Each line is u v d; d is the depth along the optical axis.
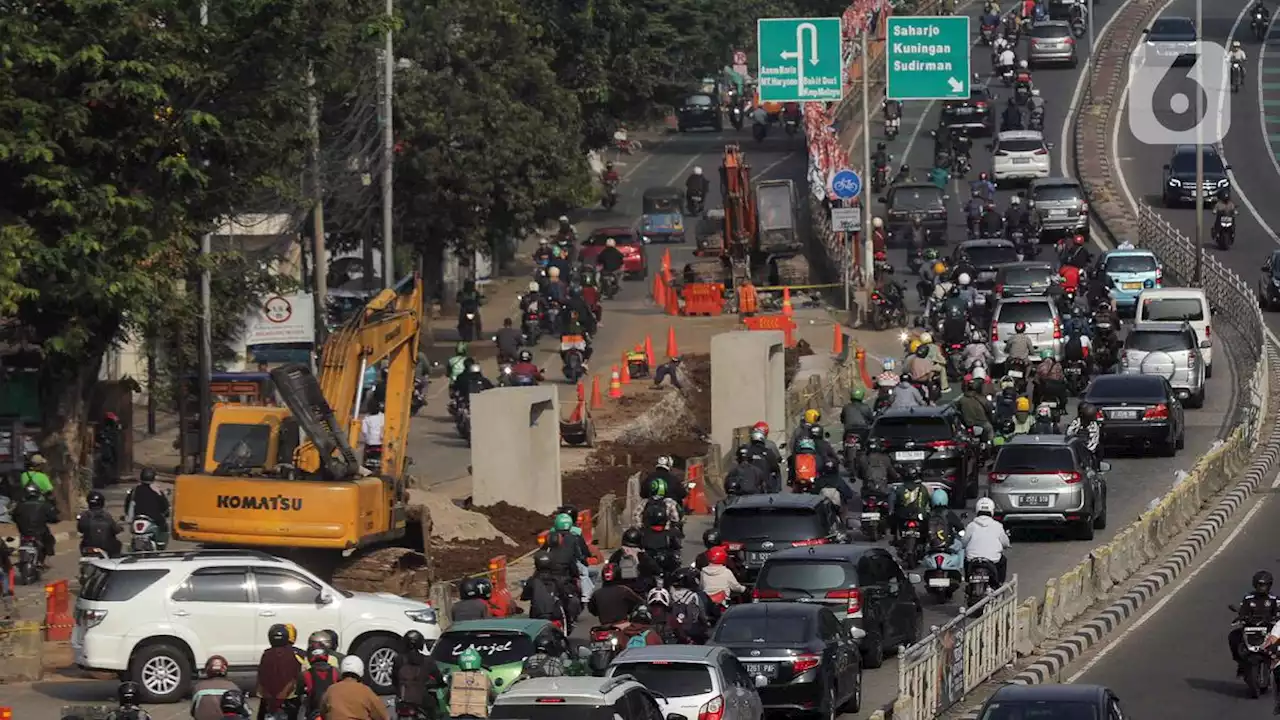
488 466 87.94
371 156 124.75
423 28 133.62
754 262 154.38
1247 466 97.81
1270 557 78.81
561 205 143.12
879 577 62.16
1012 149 180.50
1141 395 97.56
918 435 84.31
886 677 60.47
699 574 63.69
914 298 148.12
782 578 60.44
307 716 48.41
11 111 77.12
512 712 42.72
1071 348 113.88
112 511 86.00
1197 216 144.75
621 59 185.75
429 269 151.50
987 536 68.12
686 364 128.88
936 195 165.88
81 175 78.12
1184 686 58.75
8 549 69.81
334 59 89.00
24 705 56.88
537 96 141.88
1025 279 130.12
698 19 196.50
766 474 83.62
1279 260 138.50
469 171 133.12
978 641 58.56
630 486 85.31
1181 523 82.75
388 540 68.31
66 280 78.62
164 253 84.62
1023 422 99.31
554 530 66.12
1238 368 120.81
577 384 120.12
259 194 102.69
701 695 47.31
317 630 57.44
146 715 46.41
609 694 43.03
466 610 56.84
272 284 98.25
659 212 191.00
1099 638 65.94
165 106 80.31
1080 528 81.44
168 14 80.31
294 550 66.62
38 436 89.56
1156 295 117.81
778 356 105.00
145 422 114.06
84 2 76.69
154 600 56.84
